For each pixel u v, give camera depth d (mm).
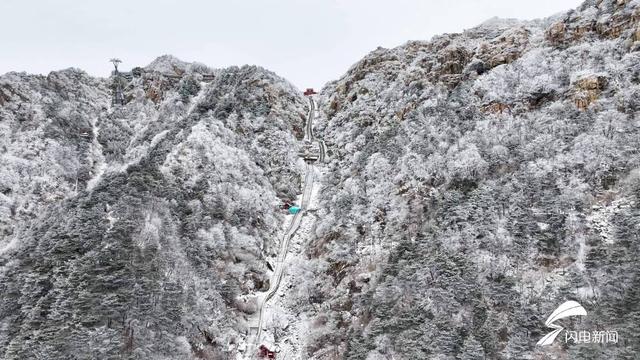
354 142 114562
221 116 120125
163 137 116688
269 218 98125
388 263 75250
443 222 75375
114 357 60312
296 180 113250
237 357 73312
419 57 126000
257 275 86312
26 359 59719
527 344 57156
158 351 64000
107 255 71062
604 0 104250
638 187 67500
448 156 87625
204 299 74562
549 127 83500
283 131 123688
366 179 95875
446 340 60406
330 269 84250
